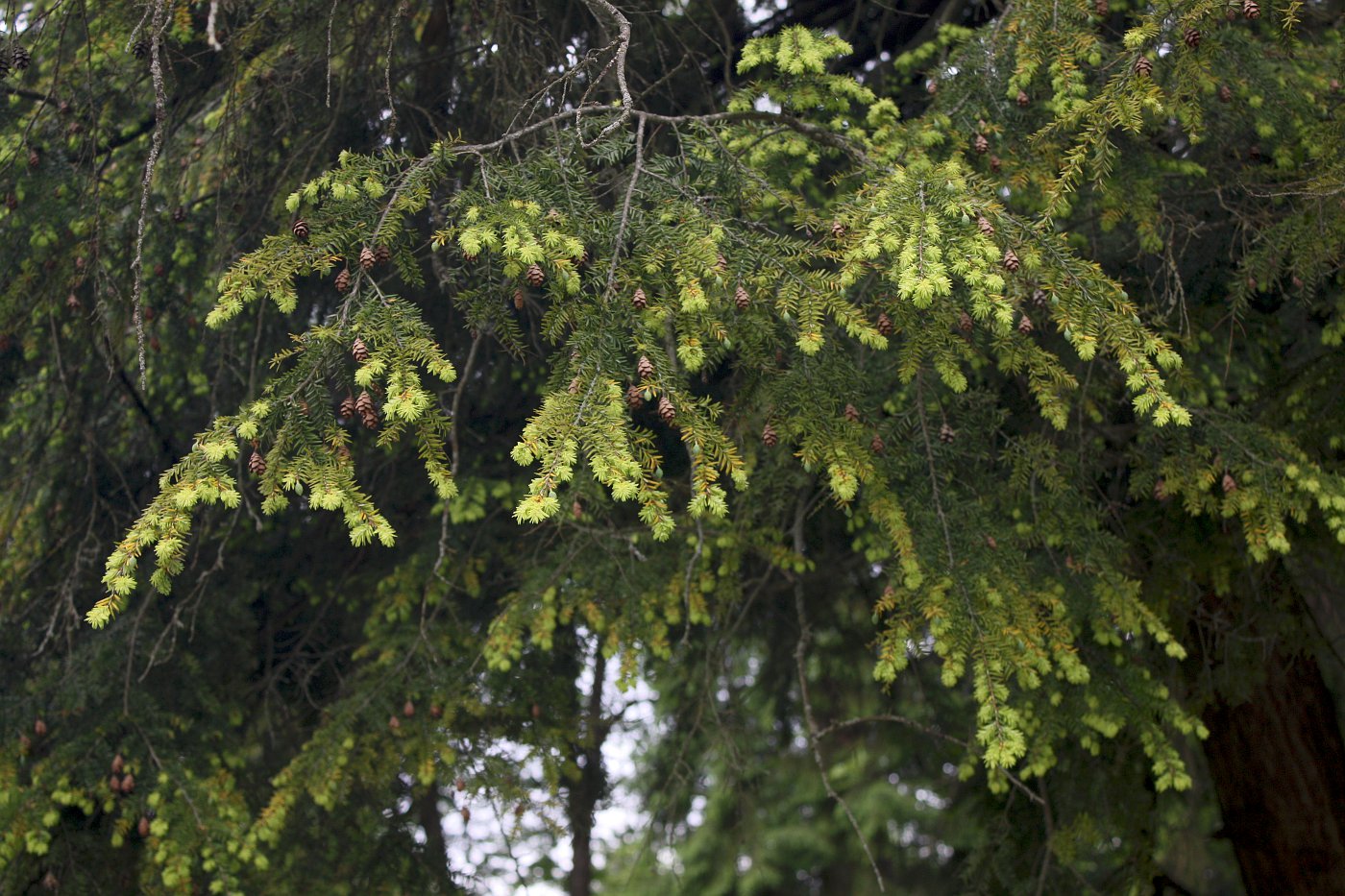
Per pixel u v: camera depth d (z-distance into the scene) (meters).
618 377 3.17
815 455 3.62
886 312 3.61
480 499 5.39
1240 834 6.36
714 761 6.61
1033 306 4.55
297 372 3.11
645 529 5.22
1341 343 4.85
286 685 6.41
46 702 5.33
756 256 3.40
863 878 12.69
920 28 6.55
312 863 5.65
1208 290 5.18
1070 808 5.51
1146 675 4.63
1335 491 4.17
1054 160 4.23
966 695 6.87
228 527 5.49
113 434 5.79
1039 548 4.69
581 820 6.58
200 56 5.17
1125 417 5.35
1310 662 6.37
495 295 3.49
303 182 4.87
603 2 3.86
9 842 4.76
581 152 3.71
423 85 5.57
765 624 7.24
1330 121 4.30
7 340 5.02
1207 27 3.66
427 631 5.61
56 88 4.62
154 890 5.02
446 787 5.84
